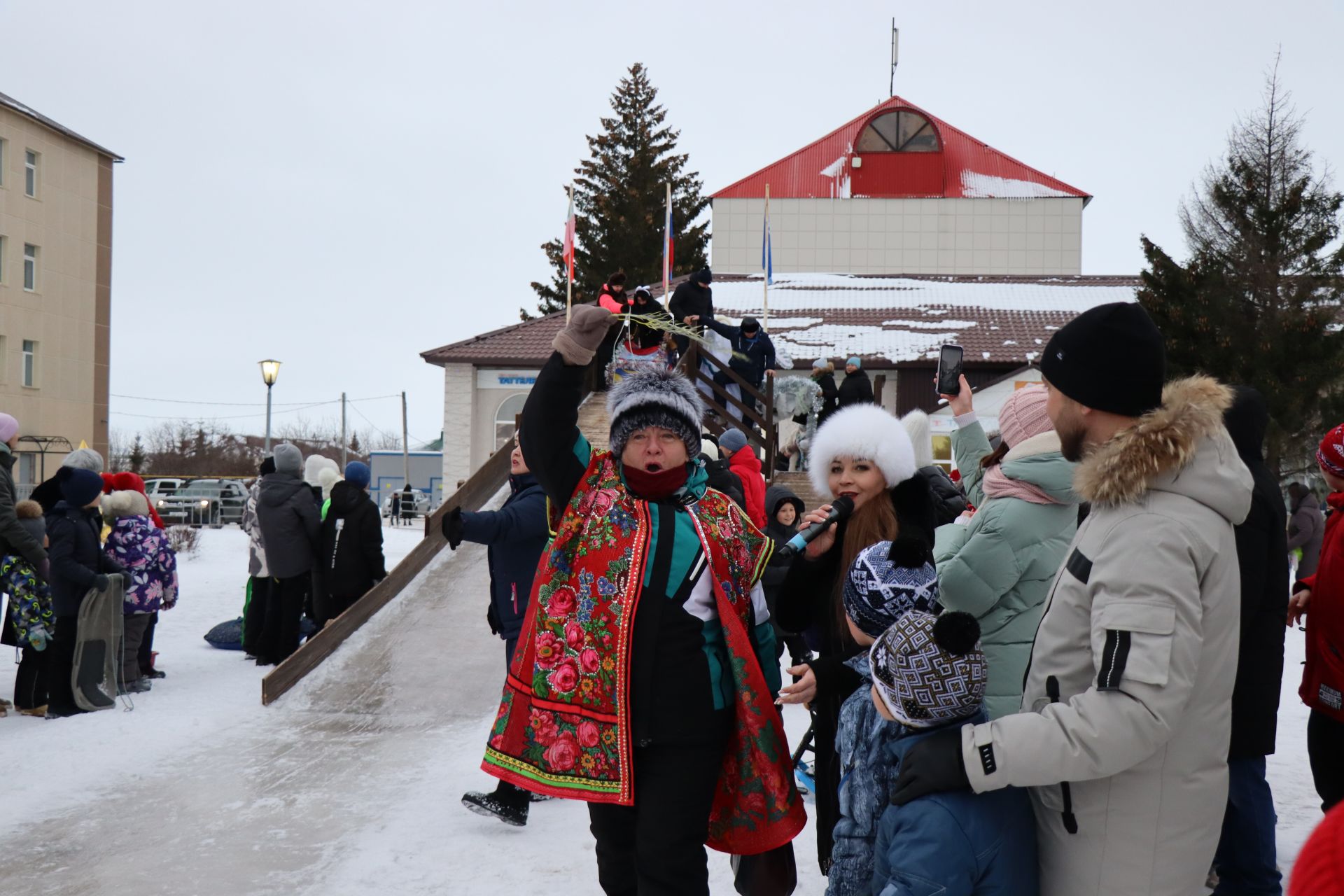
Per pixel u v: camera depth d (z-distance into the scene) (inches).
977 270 1467.8
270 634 344.5
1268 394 941.2
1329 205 1047.6
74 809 193.3
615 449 119.6
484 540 178.5
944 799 83.1
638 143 1831.9
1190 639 76.7
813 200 1487.5
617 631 112.8
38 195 1503.4
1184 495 80.7
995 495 123.5
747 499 289.7
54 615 268.4
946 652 87.8
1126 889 80.4
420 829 180.4
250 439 2866.6
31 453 1483.8
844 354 935.0
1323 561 151.5
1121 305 86.2
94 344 1610.5
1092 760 76.4
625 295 399.9
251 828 182.1
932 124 1493.6
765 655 125.1
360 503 342.3
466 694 267.3
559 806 193.8
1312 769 155.9
